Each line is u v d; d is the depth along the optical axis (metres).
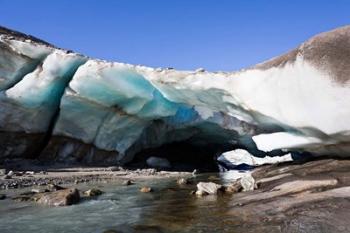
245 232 5.59
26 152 18.80
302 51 9.03
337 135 9.06
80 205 8.97
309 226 5.43
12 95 16.97
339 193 7.09
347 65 8.12
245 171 22.86
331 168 9.99
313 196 7.21
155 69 15.84
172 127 23.45
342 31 8.38
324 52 8.55
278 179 10.29
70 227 6.71
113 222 7.03
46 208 8.52
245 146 26.31
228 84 12.05
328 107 8.65
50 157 19.30
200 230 5.95
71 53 18.61
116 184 13.77
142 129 21.83
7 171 15.23
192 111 22.55
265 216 6.38
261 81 10.62
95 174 16.83
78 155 20.00
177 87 14.59
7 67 17.56
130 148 22.78
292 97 9.55
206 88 13.09
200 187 10.34
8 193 10.74
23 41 19.25
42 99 17.97
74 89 17.73
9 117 17.38
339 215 5.70
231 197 9.12
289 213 6.30
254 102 11.12
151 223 6.76
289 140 11.52
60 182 13.73
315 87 8.80
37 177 14.45
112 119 19.78
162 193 11.00
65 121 18.95
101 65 17.42
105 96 18.41
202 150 31.08
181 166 26.03
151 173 18.97
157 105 19.67
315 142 10.50
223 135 24.86
